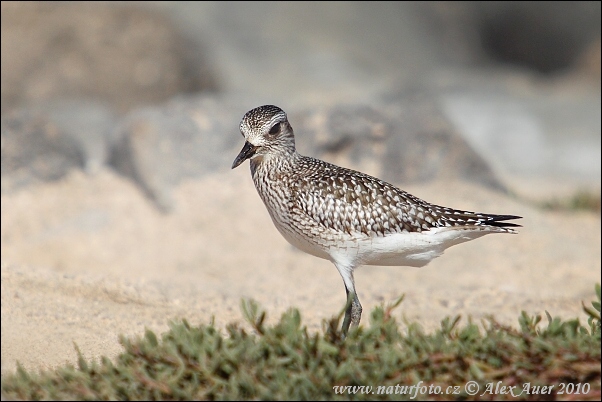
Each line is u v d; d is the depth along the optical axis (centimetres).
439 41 3419
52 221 1484
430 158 1623
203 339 705
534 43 3491
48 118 1647
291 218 888
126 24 2408
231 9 3114
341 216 863
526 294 1186
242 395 657
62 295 1040
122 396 667
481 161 1677
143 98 2356
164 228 1470
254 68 2895
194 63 2484
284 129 913
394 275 1311
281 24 3153
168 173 1558
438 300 1143
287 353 684
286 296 1159
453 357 677
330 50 3138
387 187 880
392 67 3197
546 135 2589
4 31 2284
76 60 2319
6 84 2238
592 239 1489
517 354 675
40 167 1595
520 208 1573
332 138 1582
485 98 2914
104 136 1811
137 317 991
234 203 1541
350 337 717
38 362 820
